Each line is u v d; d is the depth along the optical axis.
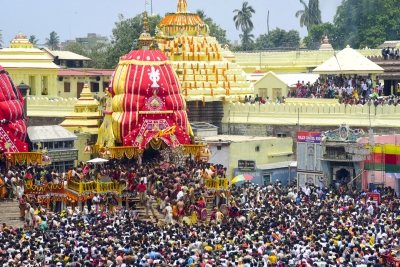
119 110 83.62
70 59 149.62
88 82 131.12
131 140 83.06
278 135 95.94
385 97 97.94
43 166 80.56
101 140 85.75
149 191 75.75
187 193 72.75
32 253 55.91
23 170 78.06
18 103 82.69
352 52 103.94
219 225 67.19
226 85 100.00
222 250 56.97
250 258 54.28
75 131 90.31
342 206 73.69
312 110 94.06
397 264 56.06
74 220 65.62
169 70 85.75
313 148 86.69
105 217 67.75
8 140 81.38
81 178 73.69
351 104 94.75
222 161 89.25
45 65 114.44
